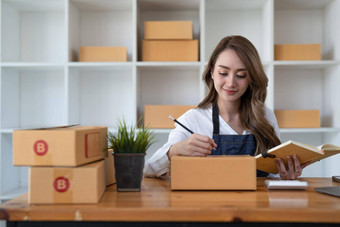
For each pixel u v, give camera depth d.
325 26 2.96
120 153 1.15
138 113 2.83
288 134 3.07
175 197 1.07
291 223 0.92
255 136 1.85
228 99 1.69
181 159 1.17
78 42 2.96
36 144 1.02
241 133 1.91
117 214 0.93
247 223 0.93
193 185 1.17
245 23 3.02
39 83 3.08
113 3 2.81
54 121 3.08
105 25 3.04
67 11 2.69
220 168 1.16
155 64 2.66
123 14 3.04
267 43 2.73
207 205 0.96
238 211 0.91
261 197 1.06
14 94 2.97
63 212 0.94
